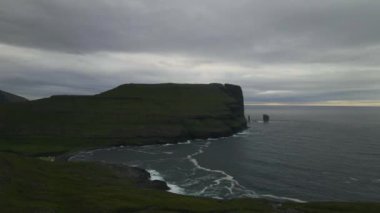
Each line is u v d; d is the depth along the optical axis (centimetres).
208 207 8375
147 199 8831
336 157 17838
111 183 11150
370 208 8475
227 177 13362
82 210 7775
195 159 17288
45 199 8450
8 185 9094
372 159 17250
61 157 18338
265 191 11431
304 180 12850
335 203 8938
